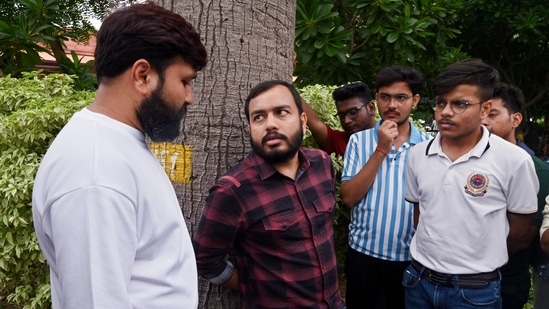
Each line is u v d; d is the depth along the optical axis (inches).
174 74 48.0
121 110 47.8
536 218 91.8
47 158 44.7
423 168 90.2
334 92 122.3
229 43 86.6
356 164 107.7
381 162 100.3
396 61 201.3
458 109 83.6
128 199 44.3
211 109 86.6
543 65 325.4
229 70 86.8
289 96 76.0
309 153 83.1
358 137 110.0
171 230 49.1
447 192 86.0
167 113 48.4
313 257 75.1
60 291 44.8
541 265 98.0
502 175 84.0
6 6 215.6
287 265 73.8
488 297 83.8
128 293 44.8
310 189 77.8
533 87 344.5
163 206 48.5
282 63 93.4
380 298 110.0
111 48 46.4
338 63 190.7
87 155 43.6
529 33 281.0
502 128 107.1
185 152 86.7
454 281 84.5
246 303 77.7
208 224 73.7
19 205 101.3
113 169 43.9
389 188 102.4
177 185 87.3
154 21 46.6
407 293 93.0
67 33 215.5
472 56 331.6
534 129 377.1
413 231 102.1
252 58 88.1
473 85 82.8
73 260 41.4
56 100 114.5
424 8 198.2
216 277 78.2
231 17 86.4
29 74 133.4
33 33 179.2
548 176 95.9
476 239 84.0
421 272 89.0
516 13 275.7
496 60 330.3
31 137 106.8
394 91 104.0
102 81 48.0
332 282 78.0
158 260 47.7
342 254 132.7
